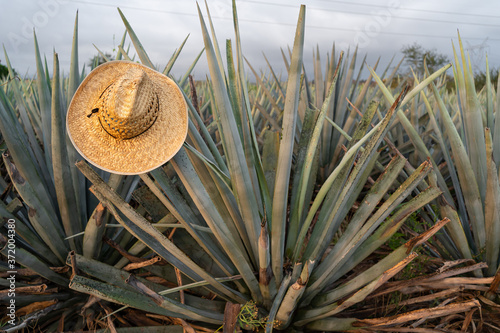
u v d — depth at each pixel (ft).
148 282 4.25
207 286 3.99
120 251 4.64
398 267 3.15
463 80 4.78
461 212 5.41
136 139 3.49
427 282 4.30
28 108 7.41
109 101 3.32
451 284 4.29
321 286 3.94
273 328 3.96
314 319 3.92
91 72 3.55
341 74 8.68
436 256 5.55
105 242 4.71
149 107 3.44
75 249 4.74
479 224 4.69
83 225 4.90
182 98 3.57
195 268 3.68
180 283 4.20
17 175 4.05
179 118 3.54
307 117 5.21
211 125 6.14
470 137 4.82
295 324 4.02
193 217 4.40
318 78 8.87
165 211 4.92
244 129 3.89
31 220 4.28
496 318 4.57
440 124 8.15
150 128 3.51
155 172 4.20
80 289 3.41
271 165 5.21
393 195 3.52
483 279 4.23
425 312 3.54
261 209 4.11
